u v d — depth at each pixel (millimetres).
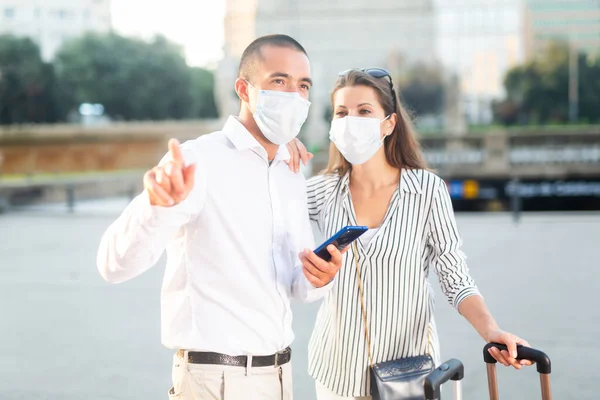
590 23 42500
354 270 2428
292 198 2197
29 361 5707
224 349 1988
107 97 44156
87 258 11680
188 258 2020
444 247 2463
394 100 2600
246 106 2152
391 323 2416
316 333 2605
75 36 43531
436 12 42094
